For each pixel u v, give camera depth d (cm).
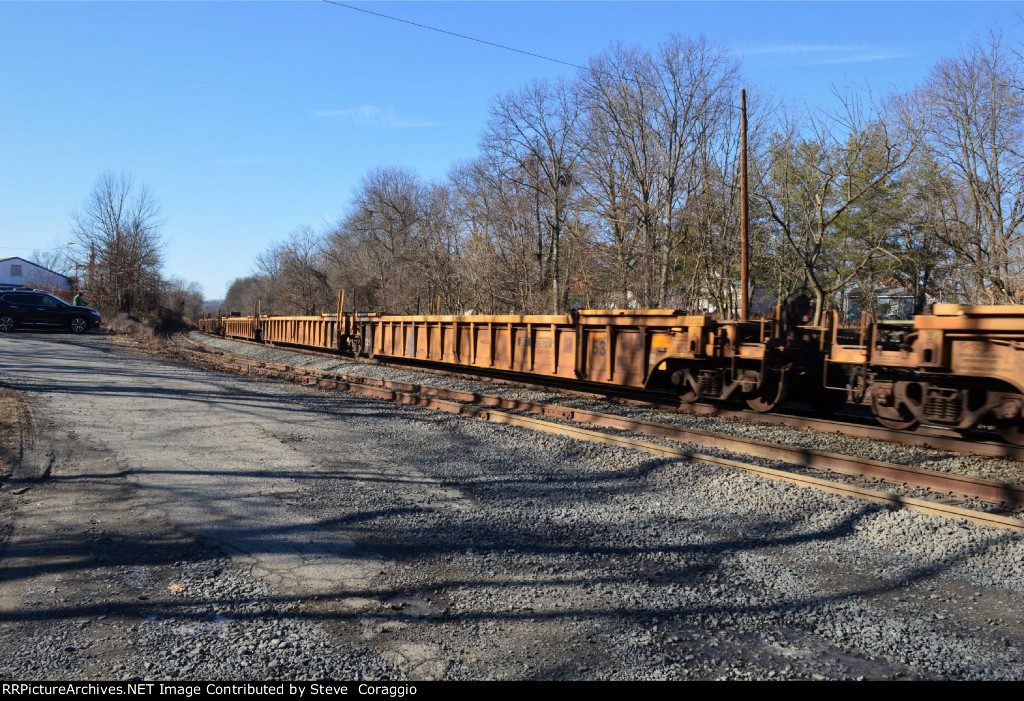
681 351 1262
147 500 668
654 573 514
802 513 653
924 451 905
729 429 1095
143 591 461
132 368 1872
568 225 4281
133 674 355
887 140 3562
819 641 410
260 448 914
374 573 502
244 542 560
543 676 363
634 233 4181
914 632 420
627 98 4059
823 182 3794
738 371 1215
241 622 418
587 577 503
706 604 458
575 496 723
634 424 1094
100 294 5741
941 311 892
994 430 1077
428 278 5253
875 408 1032
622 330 1403
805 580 504
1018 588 485
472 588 479
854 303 4431
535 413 1266
